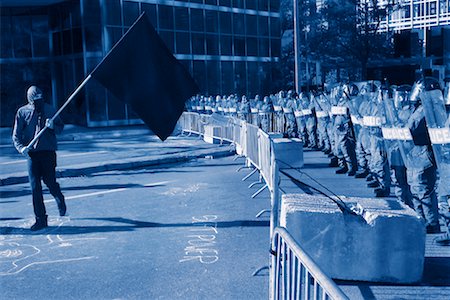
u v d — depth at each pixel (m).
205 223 8.09
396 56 38.12
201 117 22.44
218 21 39.59
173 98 6.10
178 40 36.78
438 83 7.00
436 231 7.30
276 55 44.69
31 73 34.88
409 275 5.50
